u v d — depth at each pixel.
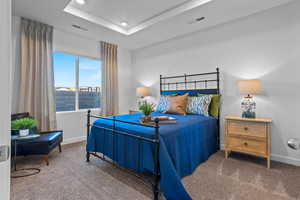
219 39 2.96
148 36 3.54
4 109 0.45
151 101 4.21
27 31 2.74
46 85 2.95
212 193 1.60
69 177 1.93
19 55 2.71
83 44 3.60
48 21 2.83
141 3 2.47
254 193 1.60
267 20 2.45
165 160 1.47
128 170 2.07
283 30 2.32
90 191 1.64
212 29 3.05
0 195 0.44
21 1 2.23
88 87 3.82
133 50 4.67
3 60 0.44
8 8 0.45
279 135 2.36
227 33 2.86
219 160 2.41
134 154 1.78
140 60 4.50
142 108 2.15
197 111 2.84
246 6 2.34
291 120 2.27
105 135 2.19
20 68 2.71
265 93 2.47
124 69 4.54
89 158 2.52
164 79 3.90
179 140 1.82
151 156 1.60
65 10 2.50
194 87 3.33
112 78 4.10
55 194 1.59
